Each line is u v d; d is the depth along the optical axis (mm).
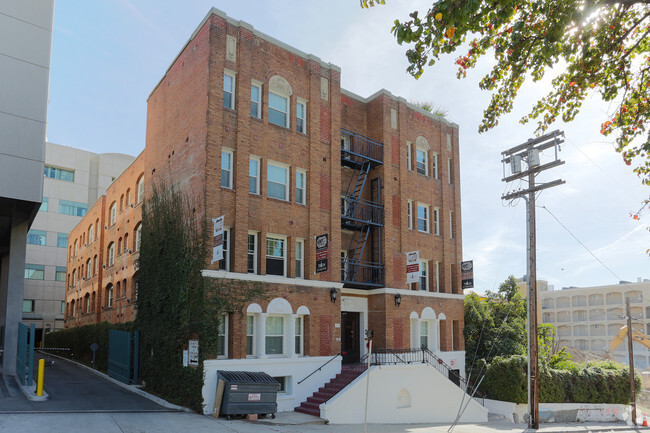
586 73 11758
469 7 8242
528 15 10875
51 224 68188
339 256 24422
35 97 23000
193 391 19250
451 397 24828
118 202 35969
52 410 16500
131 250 31531
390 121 28453
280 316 22203
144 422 15820
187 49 23672
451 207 31359
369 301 26953
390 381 22438
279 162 23156
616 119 12477
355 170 27625
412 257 25812
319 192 24250
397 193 28094
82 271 45969
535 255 22766
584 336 85688
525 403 27734
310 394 21969
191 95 22719
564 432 22328
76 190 71312
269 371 20844
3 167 21781
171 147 24234
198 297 19984
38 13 23734
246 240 21312
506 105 12938
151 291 24188
